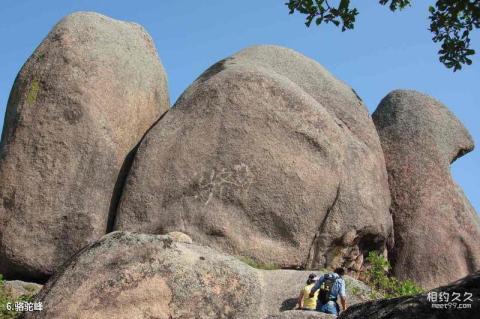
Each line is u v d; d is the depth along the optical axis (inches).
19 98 530.0
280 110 510.0
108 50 544.7
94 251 407.5
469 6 362.6
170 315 391.2
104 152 517.3
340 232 501.0
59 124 514.6
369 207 515.5
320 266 495.2
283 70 577.9
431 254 559.2
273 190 492.7
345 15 396.2
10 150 514.3
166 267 402.9
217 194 492.4
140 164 506.9
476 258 565.0
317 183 495.8
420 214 570.6
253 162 497.0
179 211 490.3
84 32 546.3
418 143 597.6
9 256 495.5
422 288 526.9
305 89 569.0
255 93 515.2
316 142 503.8
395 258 563.8
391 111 624.4
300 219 489.4
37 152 510.3
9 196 504.7
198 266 409.7
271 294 424.2
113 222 508.1
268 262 479.5
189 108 522.0
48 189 503.8
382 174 553.9
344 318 194.7
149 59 578.2
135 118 544.1
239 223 486.9
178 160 503.2
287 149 500.7
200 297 399.2
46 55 536.7
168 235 438.9
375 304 190.7
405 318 179.9
